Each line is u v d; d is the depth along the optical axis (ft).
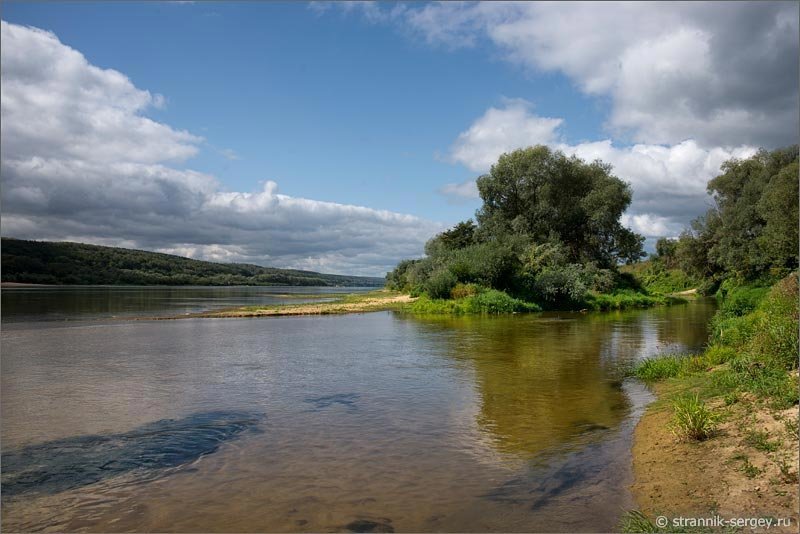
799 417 22.17
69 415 32.65
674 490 20.12
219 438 28.25
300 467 23.99
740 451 22.45
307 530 18.04
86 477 22.86
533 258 143.64
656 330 81.46
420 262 177.06
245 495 20.99
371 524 18.43
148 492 21.33
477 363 51.44
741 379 32.50
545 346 63.46
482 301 125.39
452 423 30.96
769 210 106.22
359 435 28.73
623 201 173.58
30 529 18.31
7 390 39.65
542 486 21.65
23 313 117.08
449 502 20.20
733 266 135.33
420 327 89.15
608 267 175.83
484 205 185.16
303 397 37.47
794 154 135.13
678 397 33.35
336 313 122.42
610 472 22.98
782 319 37.19
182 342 68.54
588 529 17.70
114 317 108.17
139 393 38.70
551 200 176.86
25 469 23.76
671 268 266.98
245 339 71.82
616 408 34.04
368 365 50.60
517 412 33.32
